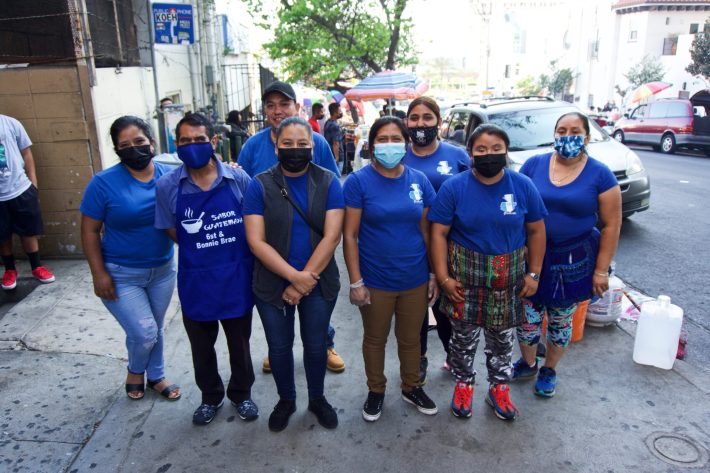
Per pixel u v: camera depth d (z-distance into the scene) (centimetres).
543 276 312
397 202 281
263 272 284
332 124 1087
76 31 505
